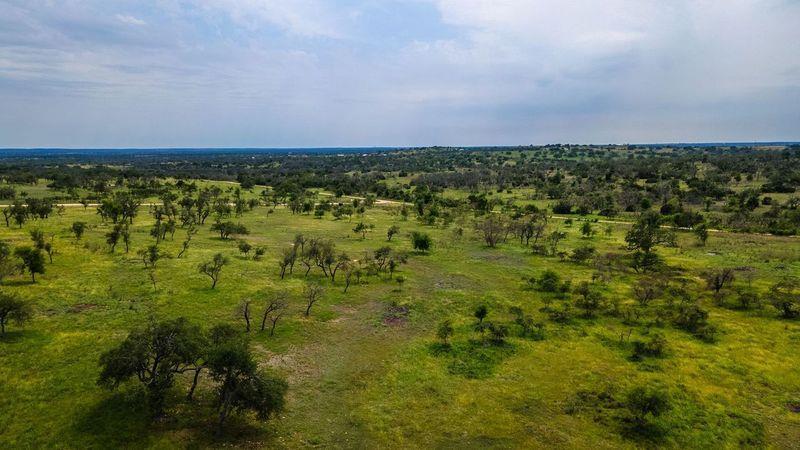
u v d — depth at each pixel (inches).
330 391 1531.7
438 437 1305.4
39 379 1450.5
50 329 1819.6
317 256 3043.8
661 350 1882.4
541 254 3777.1
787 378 1674.5
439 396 1520.7
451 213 5782.5
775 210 5147.6
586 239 4436.5
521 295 2669.8
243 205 5733.3
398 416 1398.9
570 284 2812.5
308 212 5969.5
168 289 2385.6
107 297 2220.7
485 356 1822.1
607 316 2313.0
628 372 1707.7
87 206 5324.8
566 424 1380.4
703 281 2938.0
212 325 1974.7
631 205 6279.5
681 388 1592.0
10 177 7386.8
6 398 1339.8
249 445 1219.9
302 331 1996.8
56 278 2460.6
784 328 2166.6
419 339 1990.7
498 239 4296.3
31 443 1157.7
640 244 3678.6
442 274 3105.3
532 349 1899.6
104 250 3129.9
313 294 2278.5
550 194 7416.3
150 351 1327.5
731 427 1373.0
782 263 3380.9
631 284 2903.5
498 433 1327.5
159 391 1317.7
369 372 1672.0
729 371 1726.1
